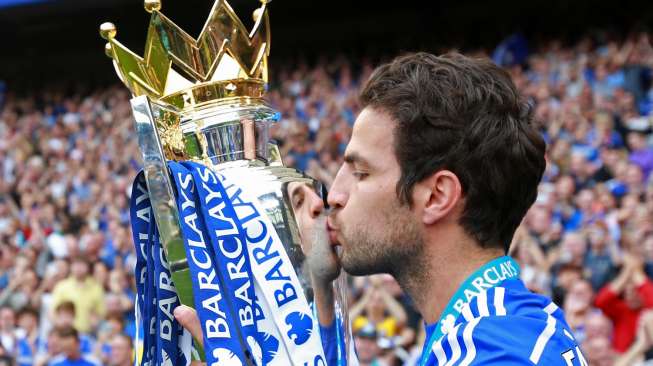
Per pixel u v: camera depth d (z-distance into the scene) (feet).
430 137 4.88
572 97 41.01
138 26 68.59
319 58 69.77
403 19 71.87
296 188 5.51
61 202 50.44
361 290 26.04
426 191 4.91
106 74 76.07
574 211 30.68
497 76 5.03
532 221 28.48
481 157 4.87
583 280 24.06
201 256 4.99
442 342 4.71
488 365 4.48
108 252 38.55
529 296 4.89
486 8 67.72
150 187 5.00
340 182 5.20
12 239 45.06
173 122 5.43
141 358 5.16
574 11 63.41
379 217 4.97
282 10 72.95
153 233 5.16
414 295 5.08
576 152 34.58
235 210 5.20
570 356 4.60
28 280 36.09
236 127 5.60
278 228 5.32
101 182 51.49
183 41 5.59
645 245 24.85
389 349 22.13
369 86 5.10
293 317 5.17
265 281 5.14
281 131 49.19
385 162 4.96
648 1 60.80
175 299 5.17
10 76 77.10
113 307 28.45
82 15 68.85
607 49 47.98
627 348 21.63
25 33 73.41
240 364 4.88
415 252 4.98
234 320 5.00
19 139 59.62
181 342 5.20
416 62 5.04
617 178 33.42
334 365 5.52
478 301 4.82
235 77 5.58
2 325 30.68
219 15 5.62
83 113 62.44
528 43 62.69
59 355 24.77
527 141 4.99
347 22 73.36
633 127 38.17
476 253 4.97
